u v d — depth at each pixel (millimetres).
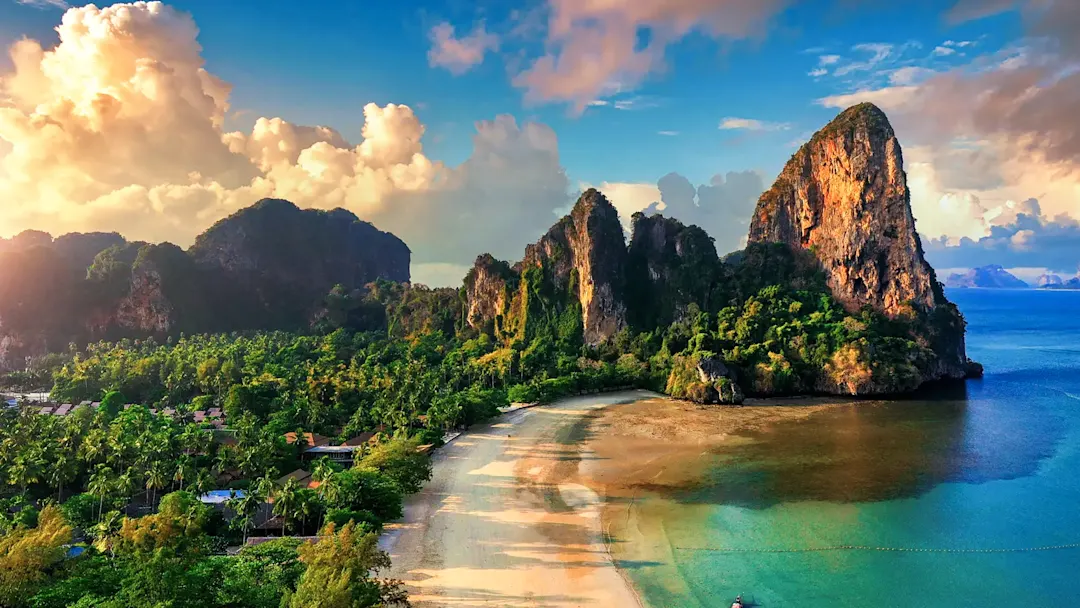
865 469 119812
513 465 125688
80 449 111438
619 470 121688
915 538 88562
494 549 85625
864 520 95125
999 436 144000
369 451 114688
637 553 84562
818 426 157250
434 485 113188
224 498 98562
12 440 112938
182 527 71500
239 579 60969
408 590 73875
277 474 106375
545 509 100875
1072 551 83938
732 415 173250
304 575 56969
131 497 99375
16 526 77438
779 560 82312
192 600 54875
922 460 125312
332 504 89312
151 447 109875
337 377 191250
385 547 86125
